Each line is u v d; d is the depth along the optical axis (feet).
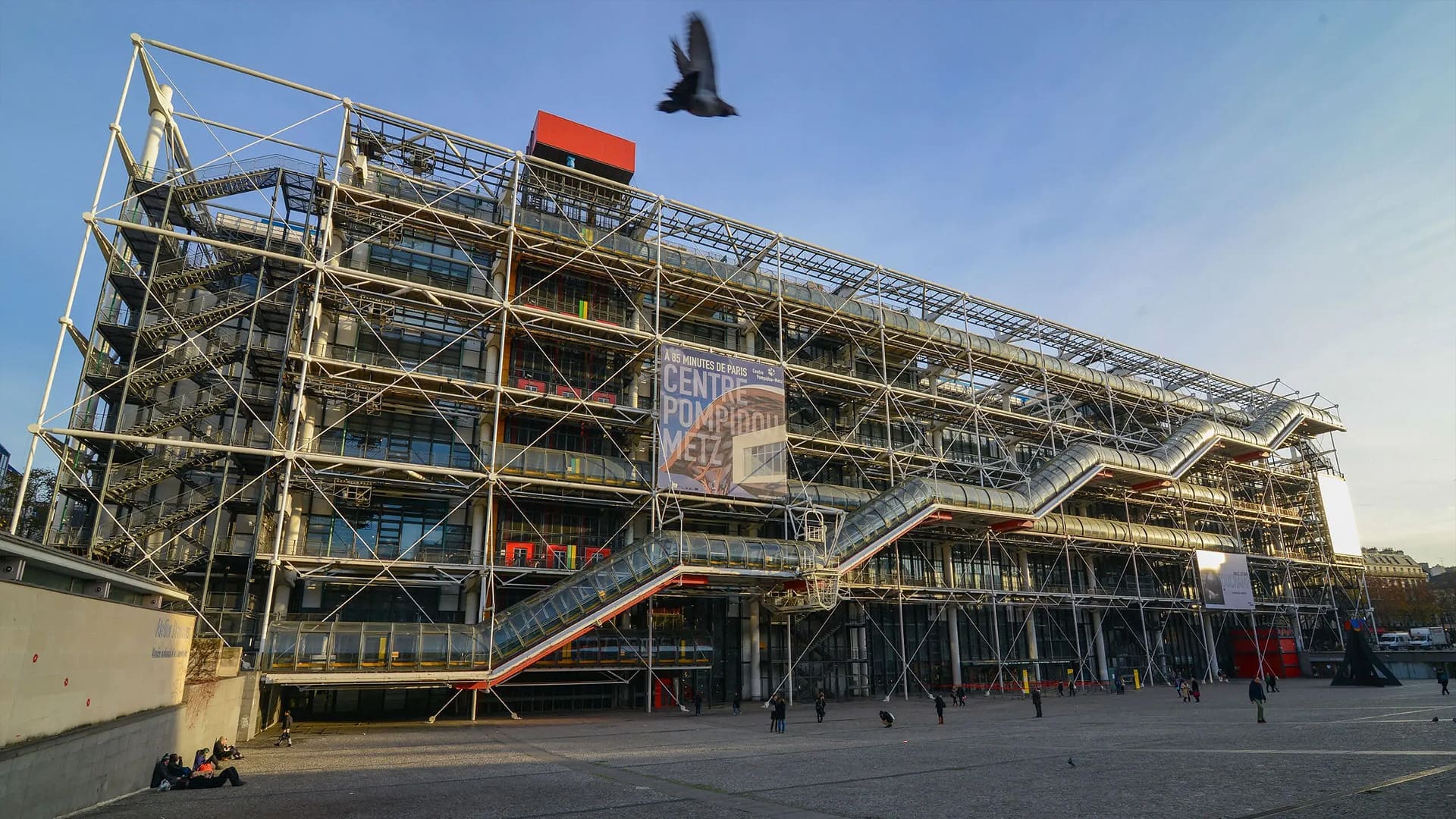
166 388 98.43
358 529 101.30
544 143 125.70
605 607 95.09
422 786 46.09
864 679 133.80
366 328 107.65
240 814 37.45
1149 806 34.37
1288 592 194.29
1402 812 30.17
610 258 116.47
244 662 81.76
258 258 98.27
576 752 63.41
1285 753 50.52
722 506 119.65
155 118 96.32
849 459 134.72
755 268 135.03
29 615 33.60
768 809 37.27
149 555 81.05
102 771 40.01
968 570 153.58
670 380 112.78
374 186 108.78
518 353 116.57
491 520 98.37
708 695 118.42
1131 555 162.71
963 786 42.50
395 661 85.10
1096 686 155.53
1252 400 206.90
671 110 23.72
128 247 97.40
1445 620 313.53
